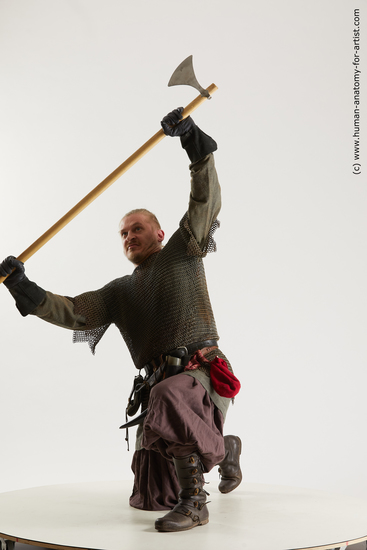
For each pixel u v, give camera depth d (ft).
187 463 8.21
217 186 9.34
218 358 9.15
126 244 10.48
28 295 9.87
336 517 8.80
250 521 8.52
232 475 11.03
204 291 9.75
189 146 9.12
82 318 10.54
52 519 8.76
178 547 7.02
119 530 8.00
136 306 10.18
